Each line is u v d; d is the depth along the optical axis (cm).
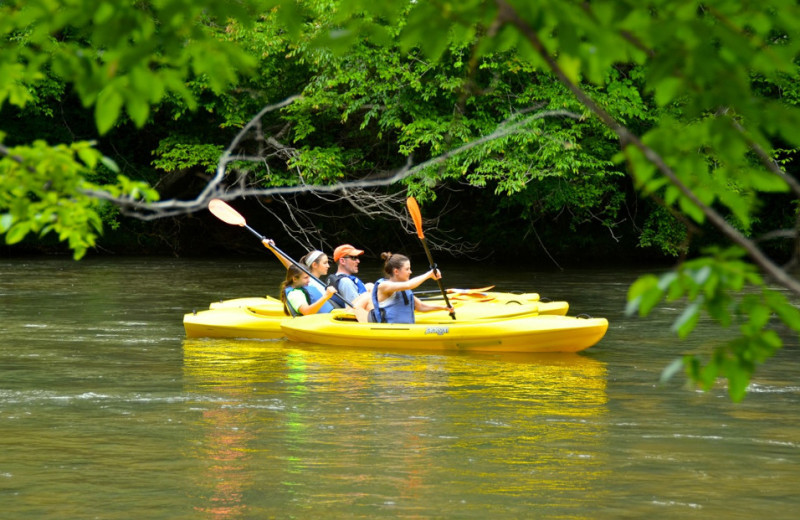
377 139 6888
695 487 1430
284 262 3325
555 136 5534
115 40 549
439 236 8550
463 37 547
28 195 698
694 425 1852
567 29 486
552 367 2572
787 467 1546
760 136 514
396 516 1292
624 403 2072
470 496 1384
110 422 1877
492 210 8438
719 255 516
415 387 2267
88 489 1423
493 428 1825
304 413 1962
